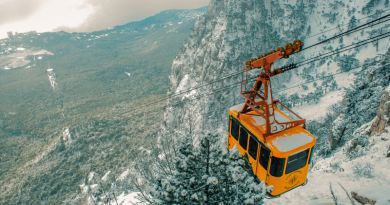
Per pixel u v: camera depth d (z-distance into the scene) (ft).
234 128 64.69
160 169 48.01
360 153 81.51
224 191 37.93
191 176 38.40
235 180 37.55
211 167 38.29
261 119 60.44
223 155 38.75
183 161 38.40
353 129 150.41
